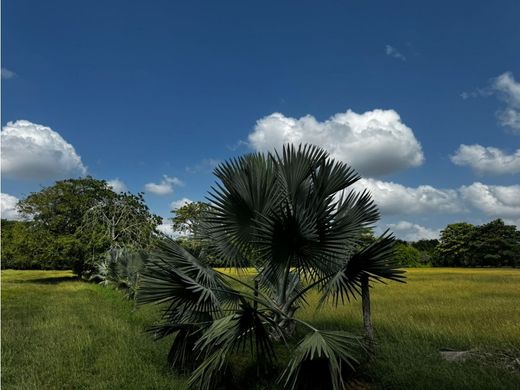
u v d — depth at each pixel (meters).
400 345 6.32
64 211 27.25
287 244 5.30
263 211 5.92
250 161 6.16
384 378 4.81
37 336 8.13
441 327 7.74
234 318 4.65
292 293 6.98
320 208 5.27
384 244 4.93
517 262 58.22
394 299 13.76
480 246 58.94
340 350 4.27
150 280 5.14
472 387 4.39
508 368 5.04
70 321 9.88
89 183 28.48
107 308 12.54
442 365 5.14
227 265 6.98
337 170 5.89
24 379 5.37
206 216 6.55
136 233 27.58
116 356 6.30
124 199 28.81
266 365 5.20
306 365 4.45
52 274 37.91
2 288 21.03
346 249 5.49
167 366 5.86
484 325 8.04
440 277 29.02
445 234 64.12
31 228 27.36
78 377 5.45
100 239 26.06
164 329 5.51
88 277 28.22
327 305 11.52
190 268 5.62
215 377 4.91
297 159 6.17
